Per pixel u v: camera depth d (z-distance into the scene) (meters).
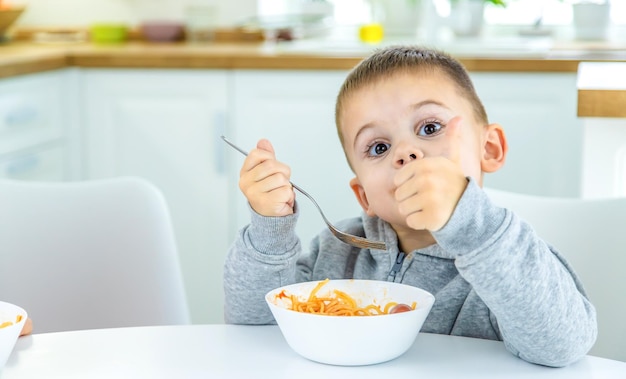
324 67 2.93
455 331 1.22
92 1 3.83
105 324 1.64
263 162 1.13
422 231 1.30
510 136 2.86
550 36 3.49
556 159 2.86
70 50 3.14
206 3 3.75
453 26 3.42
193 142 3.05
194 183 3.07
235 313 1.18
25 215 1.66
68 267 1.65
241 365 0.96
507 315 0.98
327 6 3.80
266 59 2.96
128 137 3.09
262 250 1.15
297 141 2.99
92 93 3.09
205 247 3.11
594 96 1.97
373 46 3.11
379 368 0.96
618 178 2.09
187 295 3.13
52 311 1.65
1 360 0.94
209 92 3.01
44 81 2.97
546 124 2.84
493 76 2.83
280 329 1.05
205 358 0.99
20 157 2.86
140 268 1.63
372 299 1.08
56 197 1.67
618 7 3.64
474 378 0.93
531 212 1.46
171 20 3.79
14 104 2.80
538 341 0.97
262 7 3.76
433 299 1.01
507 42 3.19
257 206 1.13
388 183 1.26
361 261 1.37
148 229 1.64
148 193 1.65
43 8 3.86
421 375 0.94
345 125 1.32
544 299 0.97
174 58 3.01
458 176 0.95
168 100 3.05
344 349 0.95
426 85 1.27
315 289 1.09
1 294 1.66
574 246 1.42
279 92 2.97
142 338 1.05
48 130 3.00
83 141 3.12
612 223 1.41
